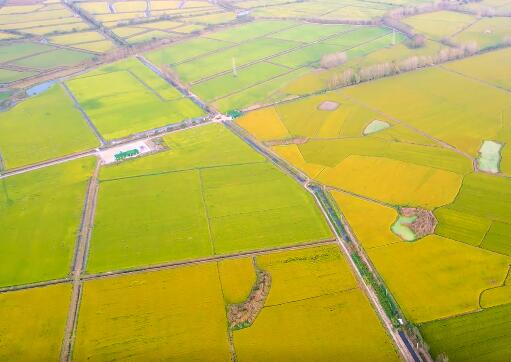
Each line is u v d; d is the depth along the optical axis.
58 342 76.62
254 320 77.62
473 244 89.06
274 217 101.50
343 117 143.25
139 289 85.38
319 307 78.88
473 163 115.19
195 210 105.56
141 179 119.75
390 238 92.56
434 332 73.38
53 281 88.94
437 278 82.44
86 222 104.56
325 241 93.44
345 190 108.75
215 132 141.88
